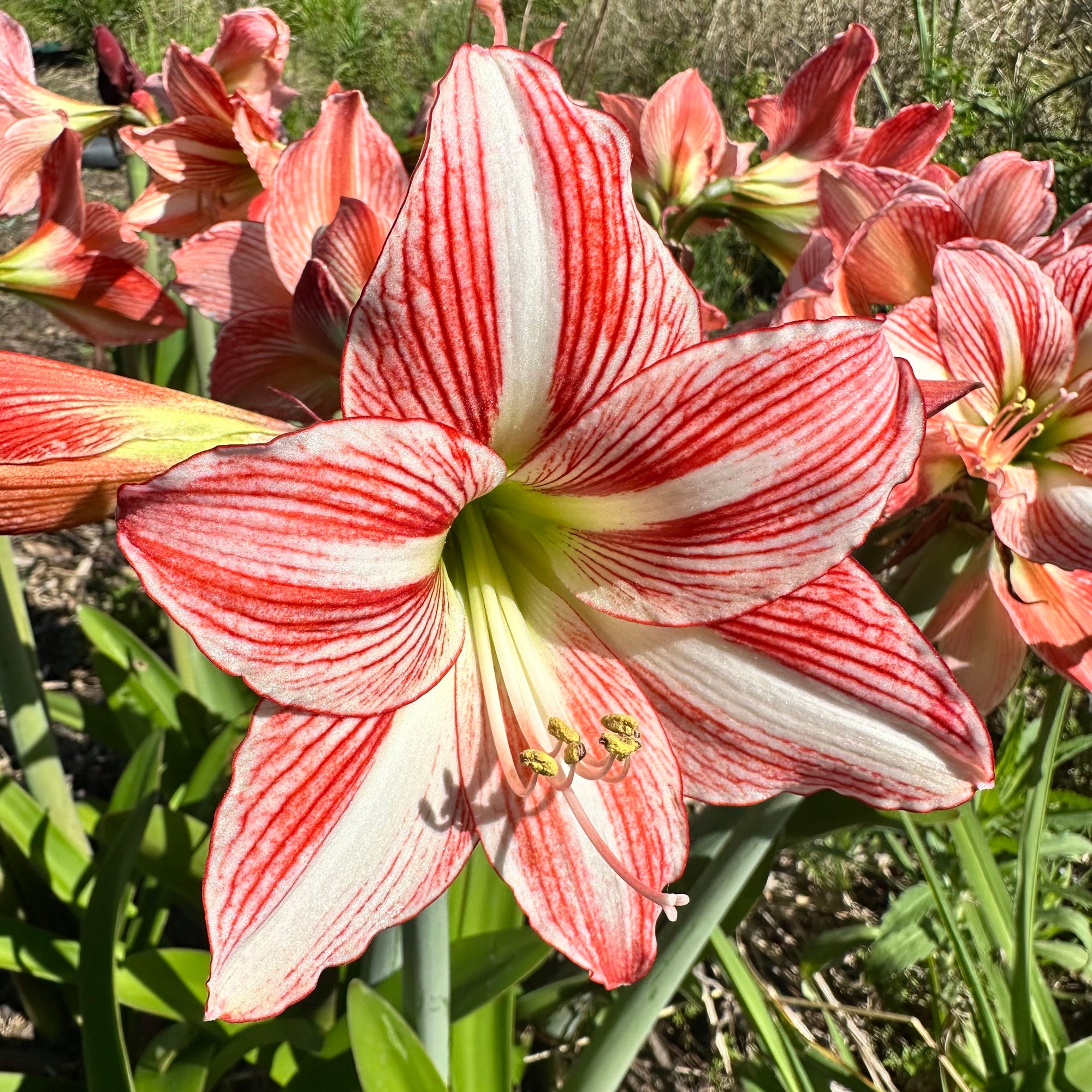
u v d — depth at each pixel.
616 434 0.24
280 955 0.23
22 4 1.41
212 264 0.35
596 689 0.27
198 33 1.26
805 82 0.42
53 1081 0.42
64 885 0.46
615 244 0.22
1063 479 0.33
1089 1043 0.39
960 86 0.77
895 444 0.23
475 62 0.21
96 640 0.57
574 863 0.26
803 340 0.22
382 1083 0.31
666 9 1.02
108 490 0.23
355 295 0.30
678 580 0.26
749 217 0.44
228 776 0.50
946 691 0.25
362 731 0.24
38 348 1.01
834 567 0.24
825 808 0.40
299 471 0.20
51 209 0.38
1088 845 0.52
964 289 0.31
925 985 0.53
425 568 0.24
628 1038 0.37
